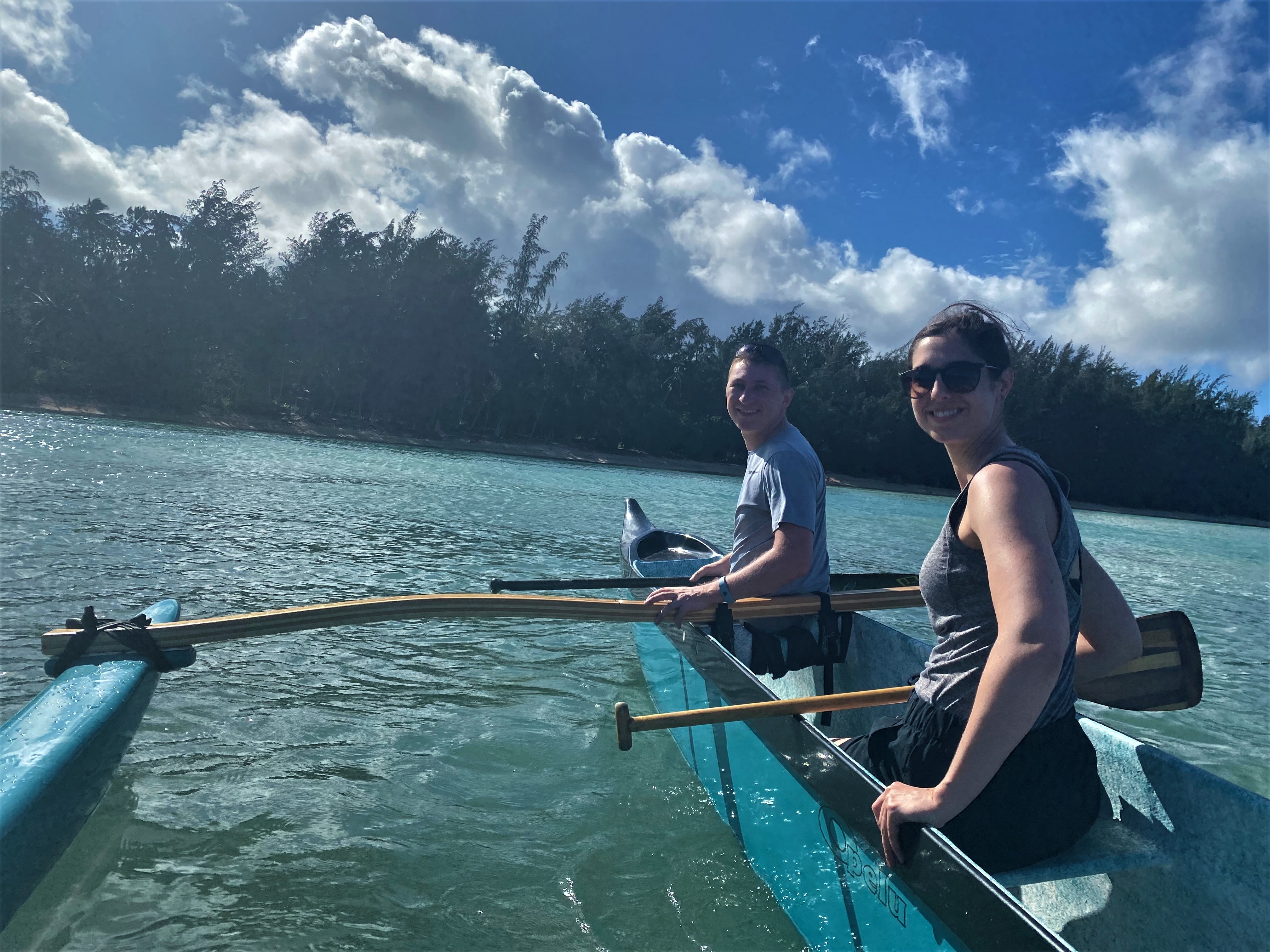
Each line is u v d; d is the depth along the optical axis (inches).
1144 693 86.5
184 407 1309.1
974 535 61.7
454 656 182.9
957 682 65.9
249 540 293.7
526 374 1706.4
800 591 125.0
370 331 1494.8
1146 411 2327.8
